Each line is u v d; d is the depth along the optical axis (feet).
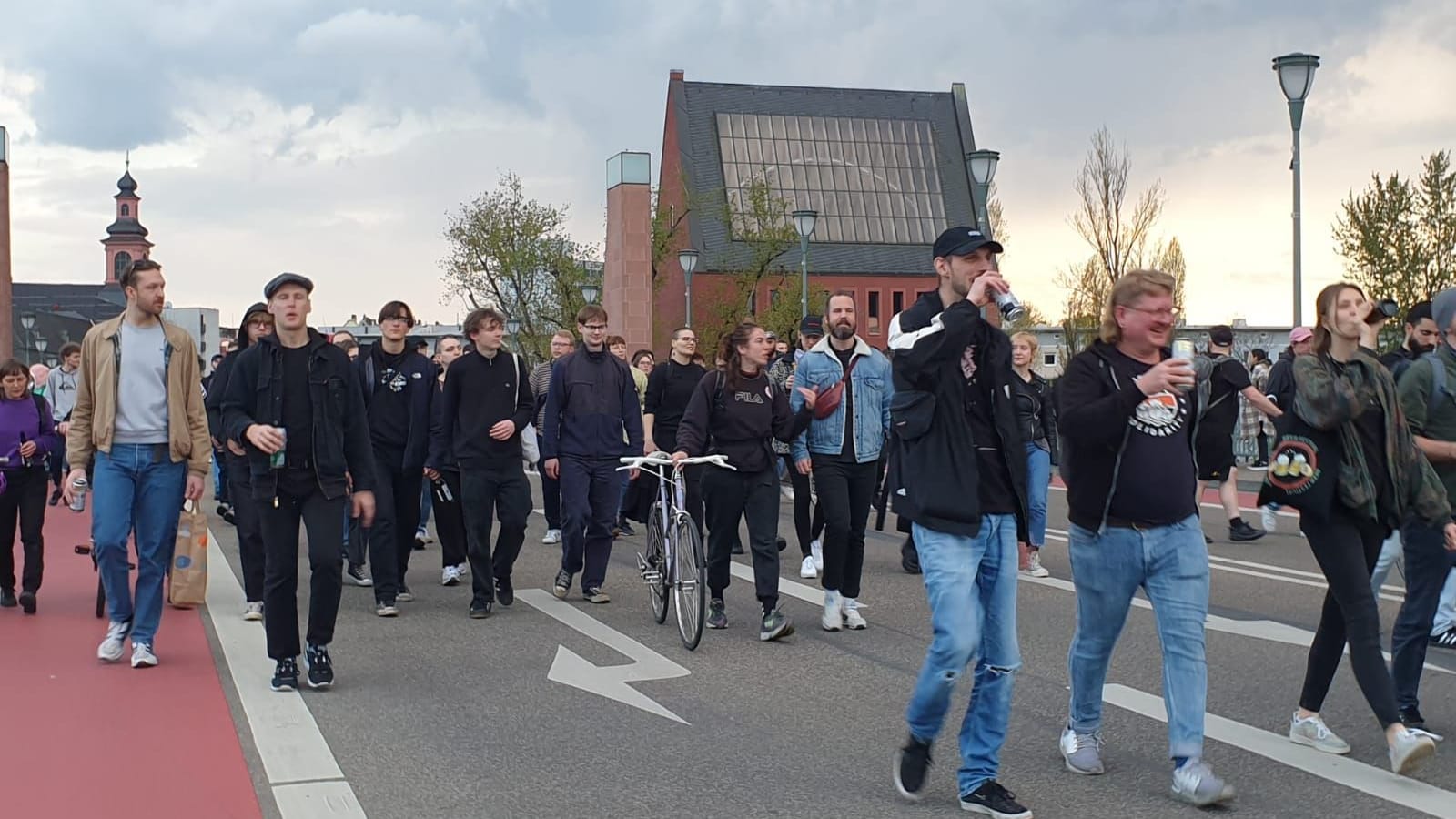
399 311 32.42
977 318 16.37
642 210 99.14
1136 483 17.08
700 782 18.38
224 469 50.08
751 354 28.45
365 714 22.08
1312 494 18.47
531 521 54.54
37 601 32.89
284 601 23.53
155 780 18.40
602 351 33.53
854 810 17.13
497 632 29.48
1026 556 36.99
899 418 16.72
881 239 267.59
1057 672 25.09
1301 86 64.80
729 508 28.96
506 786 18.19
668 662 26.43
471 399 31.42
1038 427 36.65
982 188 77.77
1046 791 17.87
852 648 27.73
